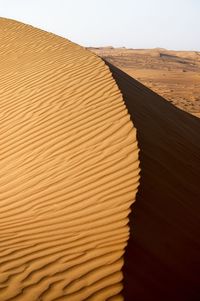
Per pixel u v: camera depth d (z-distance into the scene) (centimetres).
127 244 487
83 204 600
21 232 572
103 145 736
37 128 870
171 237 539
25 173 745
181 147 843
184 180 711
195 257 526
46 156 767
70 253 496
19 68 1234
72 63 1172
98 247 494
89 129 800
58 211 605
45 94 1002
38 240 541
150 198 595
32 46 1439
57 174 703
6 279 464
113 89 938
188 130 1045
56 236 541
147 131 796
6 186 729
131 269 456
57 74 1101
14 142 855
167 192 635
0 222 618
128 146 712
